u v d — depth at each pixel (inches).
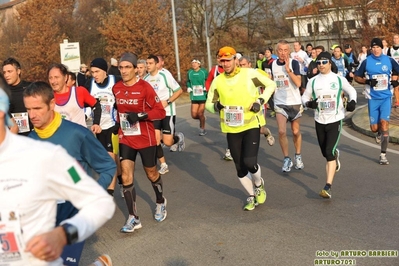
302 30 1824.6
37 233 90.4
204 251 198.5
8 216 88.0
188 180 325.4
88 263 193.6
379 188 275.3
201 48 1541.6
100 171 144.6
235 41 1631.4
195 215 247.1
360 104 701.9
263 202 257.1
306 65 593.3
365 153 374.6
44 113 134.5
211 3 1528.1
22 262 91.1
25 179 88.3
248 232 216.7
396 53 597.6
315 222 224.8
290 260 184.1
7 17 1638.8
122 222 243.6
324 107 269.4
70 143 139.0
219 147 444.5
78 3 1423.5
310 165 344.5
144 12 1146.0
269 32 1637.6
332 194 269.6
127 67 223.8
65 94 226.5
